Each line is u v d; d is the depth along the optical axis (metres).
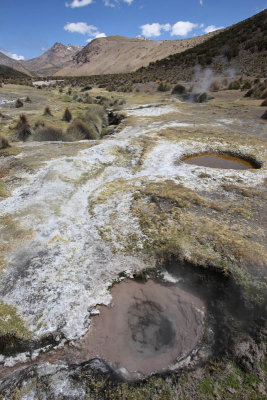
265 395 2.89
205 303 4.08
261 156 9.12
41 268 4.62
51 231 5.50
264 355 3.20
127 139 10.98
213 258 4.54
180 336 3.65
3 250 4.99
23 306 3.99
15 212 6.05
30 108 20.50
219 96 21.73
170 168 8.26
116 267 4.69
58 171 7.68
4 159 9.38
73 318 3.87
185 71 34.78
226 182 7.30
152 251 4.93
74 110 20.34
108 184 7.42
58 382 3.19
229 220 5.57
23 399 3.03
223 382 3.05
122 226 5.62
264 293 3.81
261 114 14.57
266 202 6.30
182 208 6.02
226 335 3.53
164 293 4.31
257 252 4.53
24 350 3.57
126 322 3.88
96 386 3.13
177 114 15.78
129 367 3.32
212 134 11.48
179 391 3.02
